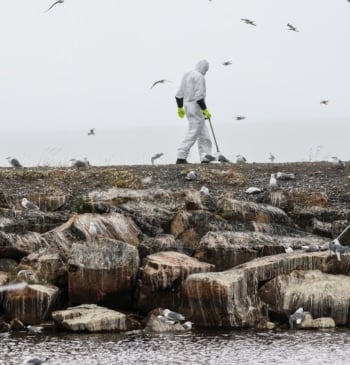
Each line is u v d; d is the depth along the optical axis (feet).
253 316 136.87
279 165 190.29
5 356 120.78
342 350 123.75
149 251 151.84
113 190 166.81
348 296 138.31
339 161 186.19
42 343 126.93
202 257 149.28
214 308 135.85
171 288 140.87
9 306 135.95
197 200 163.32
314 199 170.19
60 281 141.90
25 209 160.97
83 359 119.55
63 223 156.56
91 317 134.00
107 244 142.82
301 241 154.92
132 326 135.85
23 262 143.43
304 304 137.90
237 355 121.39
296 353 122.31
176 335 131.85
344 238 160.56
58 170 180.04
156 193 166.09
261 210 162.20
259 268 140.97
